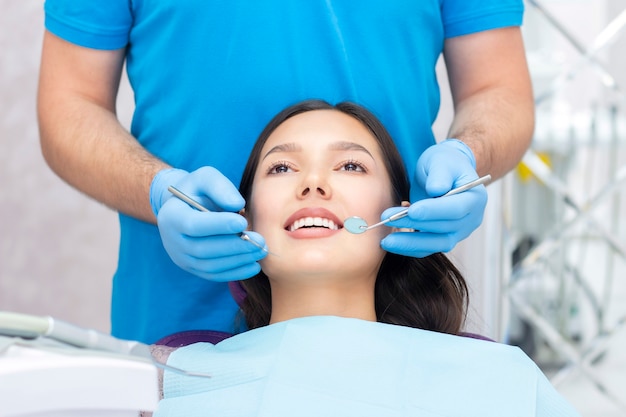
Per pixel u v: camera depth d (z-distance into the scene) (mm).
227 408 1100
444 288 1381
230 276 1214
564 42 4230
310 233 1244
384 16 1399
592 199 2525
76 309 2398
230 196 1181
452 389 1098
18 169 2348
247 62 1386
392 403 1080
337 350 1143
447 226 1206
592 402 3025
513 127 1438
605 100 4273
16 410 756
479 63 1511
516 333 3246
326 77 1401
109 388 797
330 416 1062
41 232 2369
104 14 1427
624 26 2338
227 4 1373
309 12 1385
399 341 1155
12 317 814
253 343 1190
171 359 1182
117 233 2365
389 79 1417
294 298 1286
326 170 1283
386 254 1371
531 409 1085
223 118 1402
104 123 1430
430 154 1281
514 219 3207
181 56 1403
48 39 1481
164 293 1452
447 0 1489
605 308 3213
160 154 1461
